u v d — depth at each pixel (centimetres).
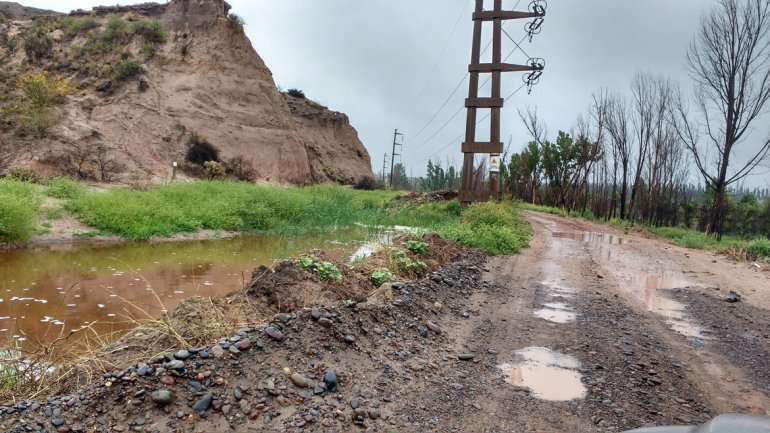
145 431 349
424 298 725
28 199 1563
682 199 5412
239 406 384
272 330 472
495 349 582
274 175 4606
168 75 4516
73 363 434
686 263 1378
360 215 2291
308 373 441
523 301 823
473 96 2202
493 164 2203
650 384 490
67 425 344
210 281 1023
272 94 5041
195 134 4212
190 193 2161
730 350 607
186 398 381
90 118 3769
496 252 1316
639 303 843
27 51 4291
